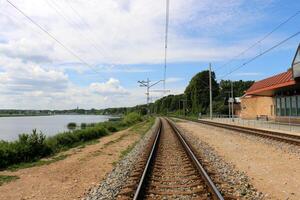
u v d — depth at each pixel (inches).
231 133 1315.2
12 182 482.0
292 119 1635.1
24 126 2783.0
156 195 382.3
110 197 380.5
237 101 4020.7
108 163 646.5
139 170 530.6
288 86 1405.0
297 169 545.3
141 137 1298.0
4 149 650.8
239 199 351.6
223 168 551.5
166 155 725.3
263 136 1057.5
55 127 2571.4
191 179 461.7
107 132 1537.9
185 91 5876.0
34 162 675.4
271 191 407.2
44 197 397.7
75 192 419.2
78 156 756.0
